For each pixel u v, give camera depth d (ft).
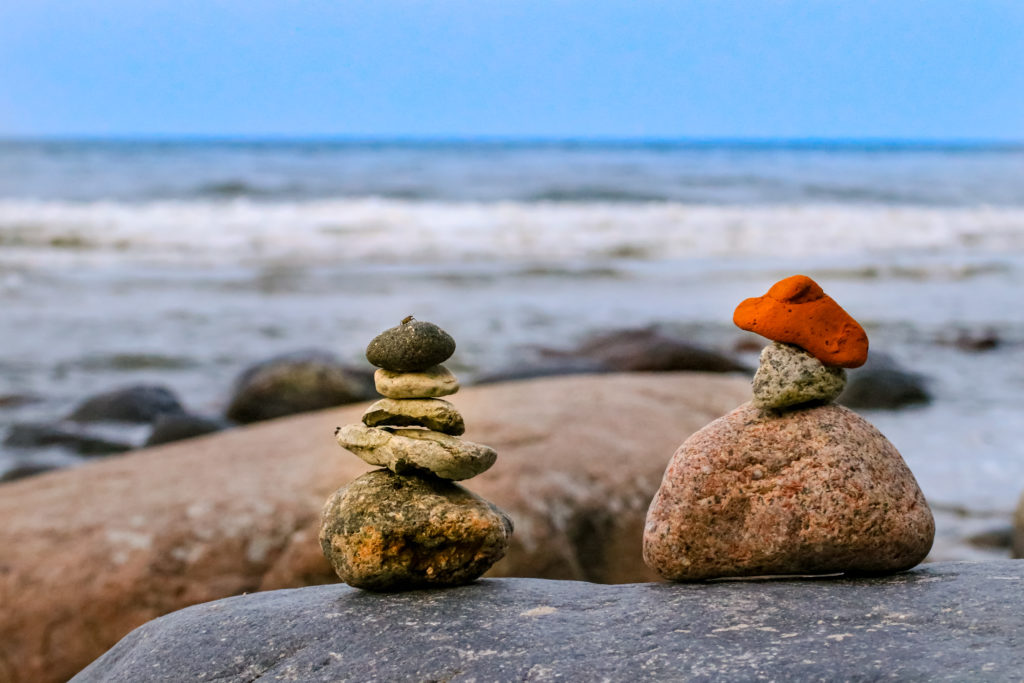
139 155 53.21
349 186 34.09
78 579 5.45
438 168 43.80
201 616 4.40
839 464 4.37
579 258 20.53
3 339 13.23
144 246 19.99
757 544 4.37
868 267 20.03
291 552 5.59
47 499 5.88
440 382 4.47
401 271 18.56
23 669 5.35
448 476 4.45
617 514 5.94
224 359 12.61
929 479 7.89
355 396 10.43
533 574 5.74
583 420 6.59
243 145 76.74
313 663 4.13
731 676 3.91
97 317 14.55
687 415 6.93
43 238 20.24
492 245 21.16
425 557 4.42
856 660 3.92
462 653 4.10
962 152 84.84
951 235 24.50
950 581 4.28
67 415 10.31
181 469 6.12
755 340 13.89
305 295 16.39
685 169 46.06
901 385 10.65
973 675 3.83
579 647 4.08
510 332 14.11
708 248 21.94
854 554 4.33
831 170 47.93
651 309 15.93
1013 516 6.40
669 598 4.30
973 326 14.82
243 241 20.62
